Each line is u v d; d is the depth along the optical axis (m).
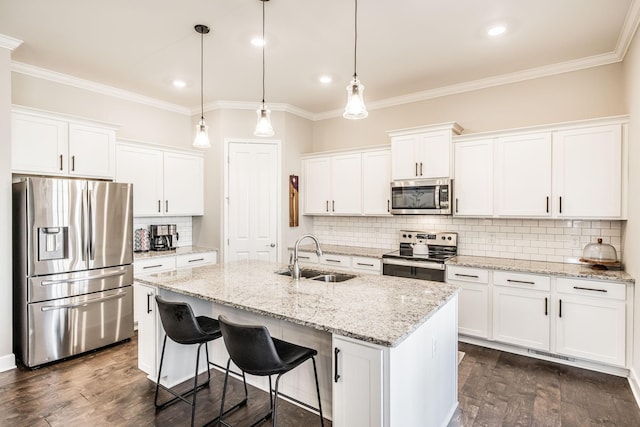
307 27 2.76
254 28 2.78
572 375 2.81
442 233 4.09
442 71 3.61
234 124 4.64
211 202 4.72
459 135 3.74
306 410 2.33
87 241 3.25
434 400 1.99
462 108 4.01
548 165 3.21
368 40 2.97
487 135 3.51
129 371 2.91
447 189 3.67
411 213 3.93
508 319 3.20
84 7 2.47
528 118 3.62
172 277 2.72
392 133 4.05
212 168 4.71
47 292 3.01
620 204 2.90
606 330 2.77
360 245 4.80
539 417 2.26
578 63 3.33
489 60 3.34
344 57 3.30
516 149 3.37
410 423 1.69
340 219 4.98
